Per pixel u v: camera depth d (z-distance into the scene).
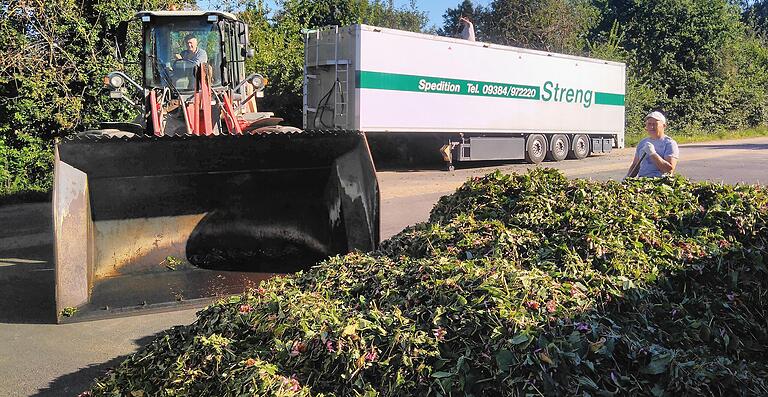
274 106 19.62
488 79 16.64
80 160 5.52
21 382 4.23
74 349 4.78
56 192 5.32
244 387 2.86
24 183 12.74
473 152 16.62
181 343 3.59
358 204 6.22
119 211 5.90
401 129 15.02
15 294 6.24
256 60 19.00
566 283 3.24
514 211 4.22
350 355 2.87
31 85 12.12
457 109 16.03
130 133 7.31
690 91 32.59
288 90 19.44
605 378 2.70
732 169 15.01
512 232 3.87
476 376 2.71
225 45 8.20
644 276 3.46
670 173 5.77
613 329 2.98
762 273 3.64
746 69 34.97
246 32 8.49
